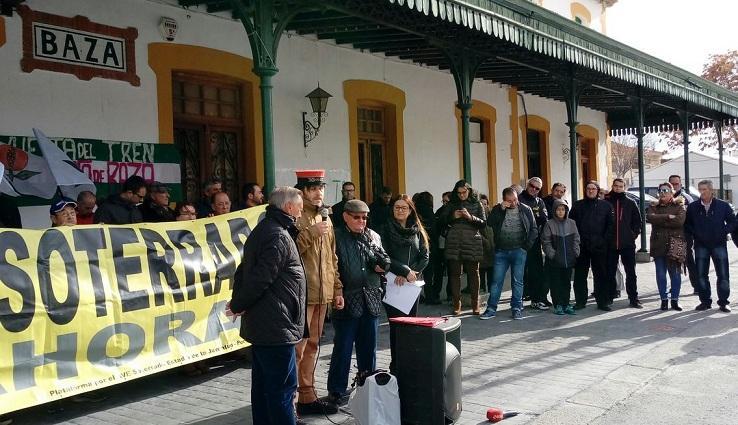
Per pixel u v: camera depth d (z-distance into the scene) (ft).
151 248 20.42
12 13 25.25
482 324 29.45
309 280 17.90
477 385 20.56
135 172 28.94
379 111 43.34
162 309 20.29
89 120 27.55
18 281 17.39
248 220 23.09
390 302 20.29
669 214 32.22
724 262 31.83
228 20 32.91
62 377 17.87
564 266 31.07
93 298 18.78
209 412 18.47
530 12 31.48
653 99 55.11
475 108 49.78
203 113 32.91
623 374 21.47
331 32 35.40
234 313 15.65
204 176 32.99
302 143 36.86
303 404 18.34
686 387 20.02
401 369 16.46
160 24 29.94
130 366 19.30
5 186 23.40
